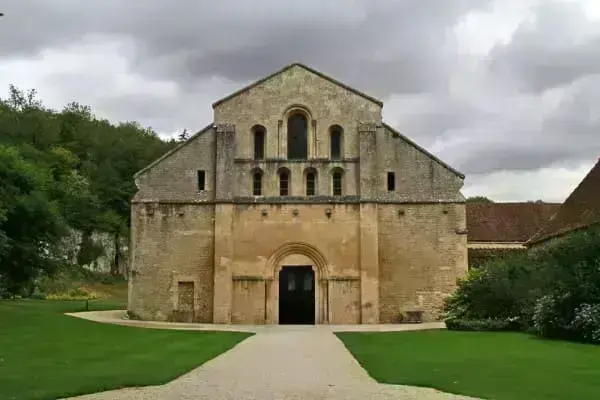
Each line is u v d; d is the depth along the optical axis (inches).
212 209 1521.9
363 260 1489.9
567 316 994.7
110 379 598.2
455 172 1520.7
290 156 1569.9
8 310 1566.2
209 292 1496.1
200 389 560.4
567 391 526.9
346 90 1568.7
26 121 4192.9
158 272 1504.7
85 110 4884.4
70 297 2694.4
